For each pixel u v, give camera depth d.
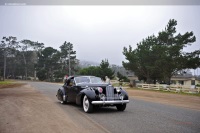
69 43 87.31
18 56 110.44
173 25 36.25
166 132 5.87
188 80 56.59
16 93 17.75
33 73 113.44
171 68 32.50
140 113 8.90
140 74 40.19
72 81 10.62
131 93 22.20
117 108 9.49
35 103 11.24
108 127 6.32
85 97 8.86
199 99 17.25
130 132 5.80
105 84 9.84
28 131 5.73
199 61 31.12
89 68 61.72
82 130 5.92
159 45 34.47
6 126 6.24
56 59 88.12
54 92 19.58
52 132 5.65
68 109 9.52
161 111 9.63
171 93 24.30
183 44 34.78
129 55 38.19
